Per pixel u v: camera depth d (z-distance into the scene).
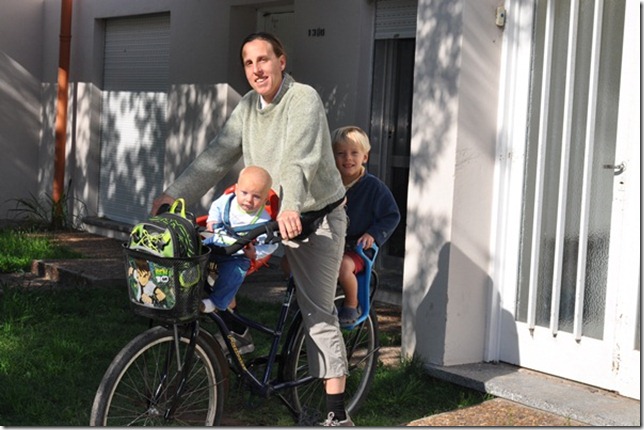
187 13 11.12
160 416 4.17
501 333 5.88
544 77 5.66
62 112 13.21
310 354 4.49
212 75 10.67
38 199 14.36
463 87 5.71
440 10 5.82
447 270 5.75
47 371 5.68
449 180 5.74
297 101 4.14
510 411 5.12
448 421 4.96
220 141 4.46
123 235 12.30
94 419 3.90
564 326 5.59
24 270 9.77
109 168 13.16
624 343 5.19
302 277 4.43
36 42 14.22
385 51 8.79
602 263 5.38
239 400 5.23
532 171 5.75
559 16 5.63
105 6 12.83
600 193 5.39
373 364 5.23
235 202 4.28
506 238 5.84
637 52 5.14
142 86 12.41
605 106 5.37
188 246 3.84
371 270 5.01
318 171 4.26
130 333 6.75
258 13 10.48
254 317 7.33
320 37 9.27
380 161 8.89
